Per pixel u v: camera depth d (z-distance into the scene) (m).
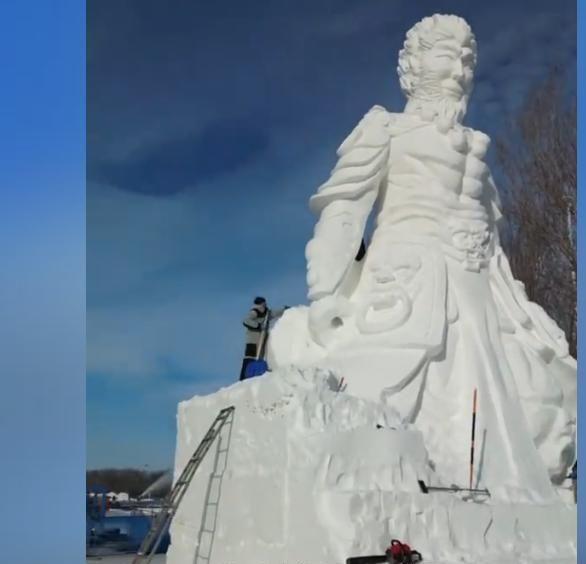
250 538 10.61
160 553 17.41
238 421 11.46
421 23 14.91
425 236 13.63
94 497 18.53
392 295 13.04
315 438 10.04
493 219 14.65
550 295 25.75
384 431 10.31
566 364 13.78
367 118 14.42
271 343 13.73
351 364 12.52
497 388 12.65
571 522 11.41
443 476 11.54
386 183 14.27
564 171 25.97
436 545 9.85
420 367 12.51
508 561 10.16
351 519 9.42
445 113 14.28
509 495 11.61
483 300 13.44
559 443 12.92
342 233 13.71
